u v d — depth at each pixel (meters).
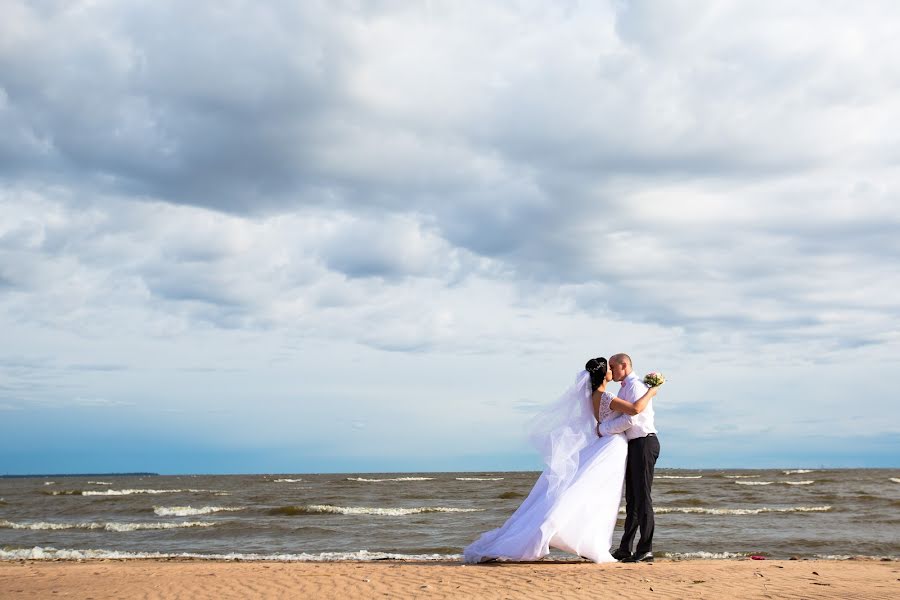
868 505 30.53
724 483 58.16
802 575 7.61
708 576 7.36
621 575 7.34
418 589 6.84
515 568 7.91
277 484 70.56
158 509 29.67
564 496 8.12
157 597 6.92
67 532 20.72
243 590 7.16
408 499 39.28
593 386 8.39
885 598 6.22
